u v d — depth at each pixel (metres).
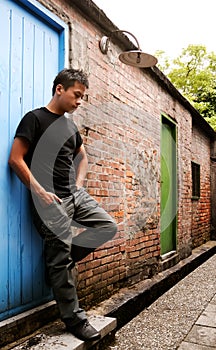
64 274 2.42
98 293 3.47
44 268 2.75
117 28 3.71
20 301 2.50
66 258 2.43
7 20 2.44
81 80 2.49
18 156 2.30
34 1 2.63
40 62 2.76
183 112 6.35
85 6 3.17
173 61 16.75
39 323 2.58
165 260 5.26
